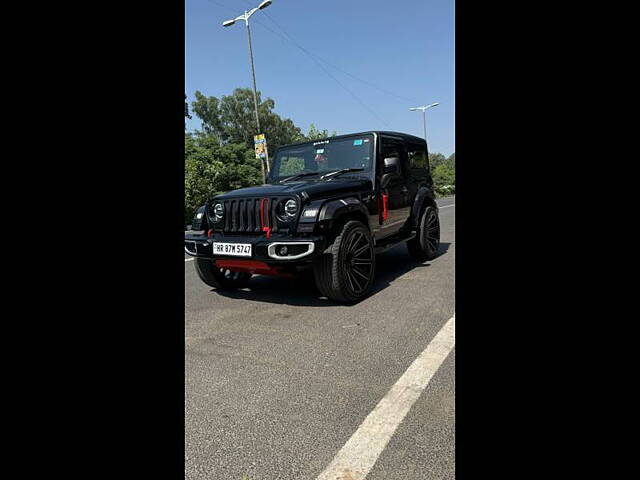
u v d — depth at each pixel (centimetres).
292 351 251
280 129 4228
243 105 4075
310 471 142
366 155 428
